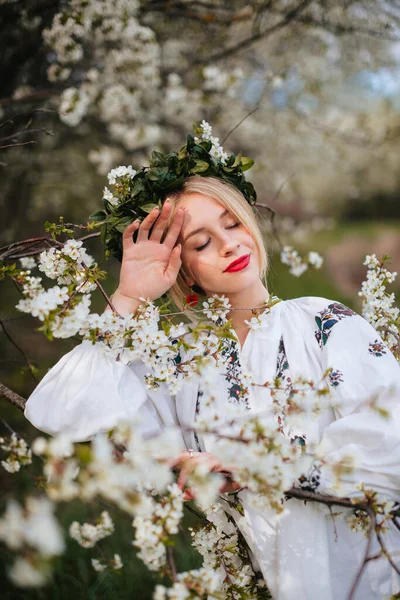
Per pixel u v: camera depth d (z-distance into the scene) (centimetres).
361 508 110
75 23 239
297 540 123
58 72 254
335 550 126
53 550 71
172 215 146
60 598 188
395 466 119
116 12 250
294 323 142
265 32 289
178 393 142
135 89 311
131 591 191
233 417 112
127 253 143
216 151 160
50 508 76
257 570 138
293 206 845
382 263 159
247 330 147
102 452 83
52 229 143
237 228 147
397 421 122
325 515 126
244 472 99
